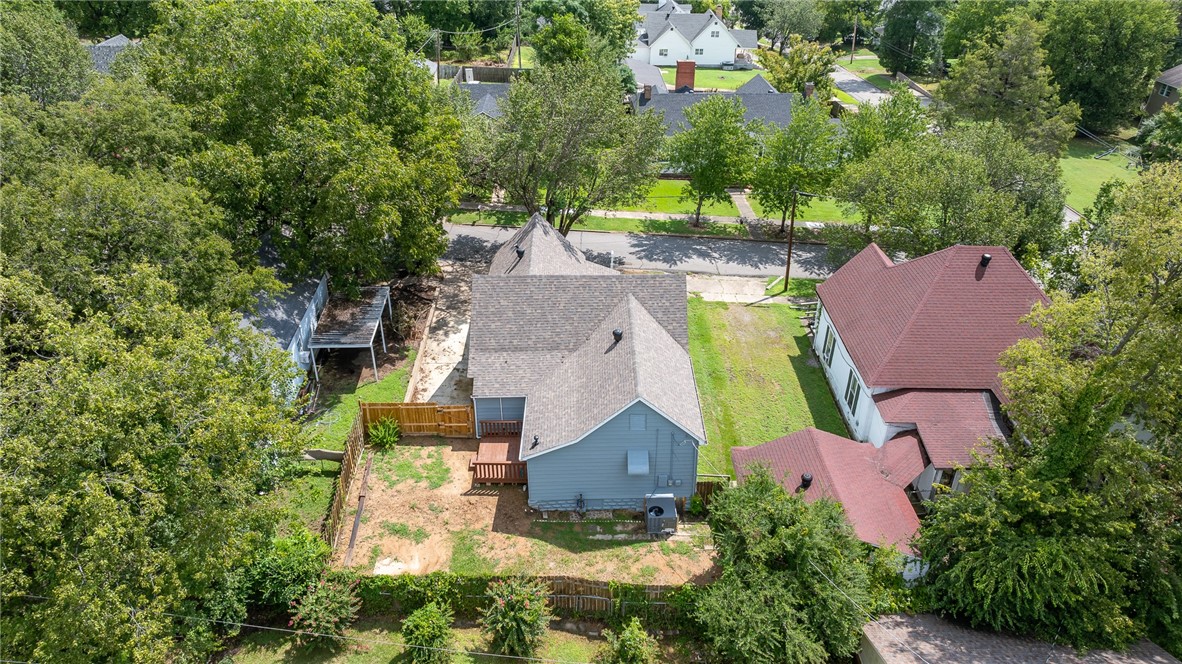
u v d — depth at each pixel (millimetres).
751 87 78750
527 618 22094
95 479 17344
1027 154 44688
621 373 27375
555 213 49375
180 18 35781
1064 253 40188
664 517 26703
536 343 31500
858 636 21906
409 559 25562
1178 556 22969
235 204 32750
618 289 32562
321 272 36406
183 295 26578
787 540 21891
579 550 26219
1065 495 23031
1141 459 23406
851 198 45375
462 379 35531
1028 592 21594
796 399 35688
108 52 61969
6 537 16562
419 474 29594
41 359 20859
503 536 26750
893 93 59906
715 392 35844
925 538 23938
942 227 40562
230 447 20594
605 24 93375
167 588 19344
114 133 29891
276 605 23516
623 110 47562
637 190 49219
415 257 37625
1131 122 86688
